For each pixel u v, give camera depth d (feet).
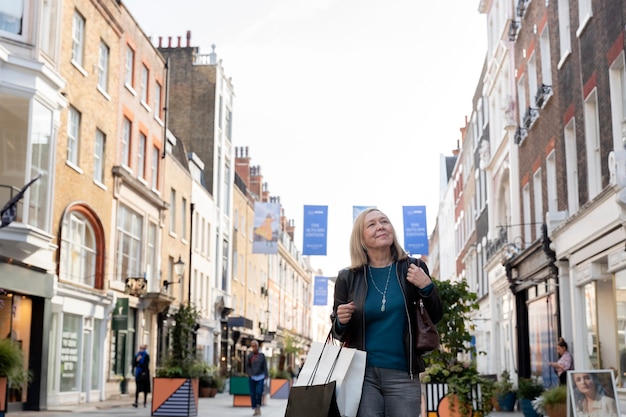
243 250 179.42
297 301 293.02
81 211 80.02
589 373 32.63
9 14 65.05
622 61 46.26
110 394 88.53
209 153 148.05
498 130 99.19
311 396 13.75
